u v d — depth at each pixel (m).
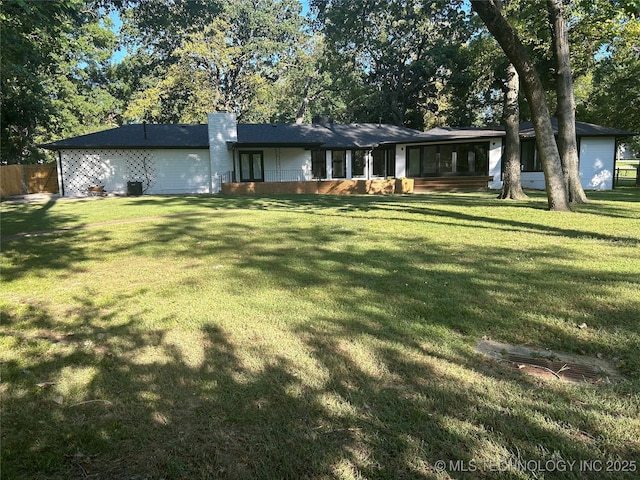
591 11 11.05
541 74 21.19
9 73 9.19
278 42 44.03
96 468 1.98
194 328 3.61
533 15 14.08
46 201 18.80
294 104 48.19
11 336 3.51
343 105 47.00
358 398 2.50
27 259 6.57
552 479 1.86
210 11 38.09
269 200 17.14
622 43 15.12
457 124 34.28
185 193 24.03
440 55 29.38
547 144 10.97
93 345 3.31
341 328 3.54
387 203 14.89
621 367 2.82
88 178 23.27
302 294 4.49
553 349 3.12
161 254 6.80
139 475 1.94
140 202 17.00
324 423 2.28
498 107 34.38
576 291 4.37
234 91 42.53
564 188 11.19
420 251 6.54
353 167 26.75
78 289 4.88
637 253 6.14
